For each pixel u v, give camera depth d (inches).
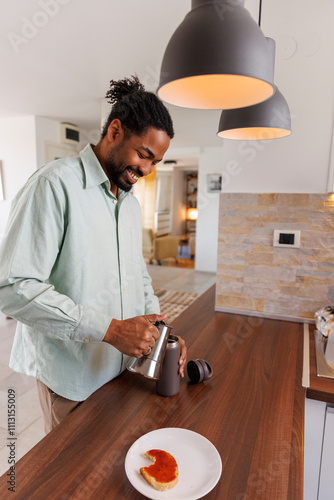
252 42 22.7
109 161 34.9
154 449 26.6
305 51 53.3
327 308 52.4
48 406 39.6
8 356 104.1
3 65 102.9
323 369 42.2
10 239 30.9
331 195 55.3
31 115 168.2
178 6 70.2
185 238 441.1
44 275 31.5
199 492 22.8
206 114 136.4
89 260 35.0
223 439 29.0
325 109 53.7
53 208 31.9
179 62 23.4
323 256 56.9
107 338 30.4
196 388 37.2
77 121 182.4
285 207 58.1
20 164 177.0
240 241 61.8
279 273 60.1
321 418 39.0
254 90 28.4
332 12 51.1
